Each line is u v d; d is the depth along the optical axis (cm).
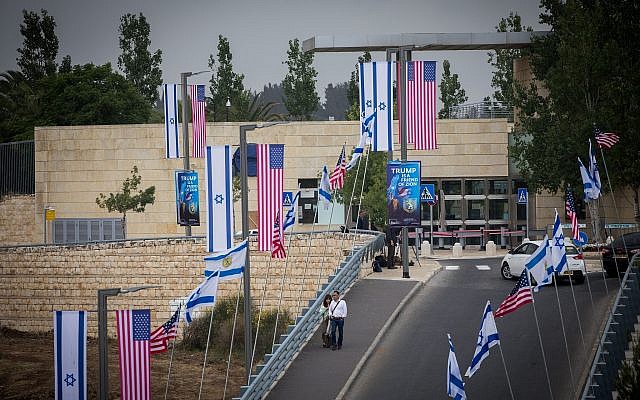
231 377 12756
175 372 13100
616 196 18600
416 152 19775
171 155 15400
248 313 9488
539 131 17500
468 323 11019
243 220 9844
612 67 16075
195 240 15925
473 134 19738
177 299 16038
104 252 16538
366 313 11550
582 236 12912
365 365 9881
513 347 10000
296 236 15050
